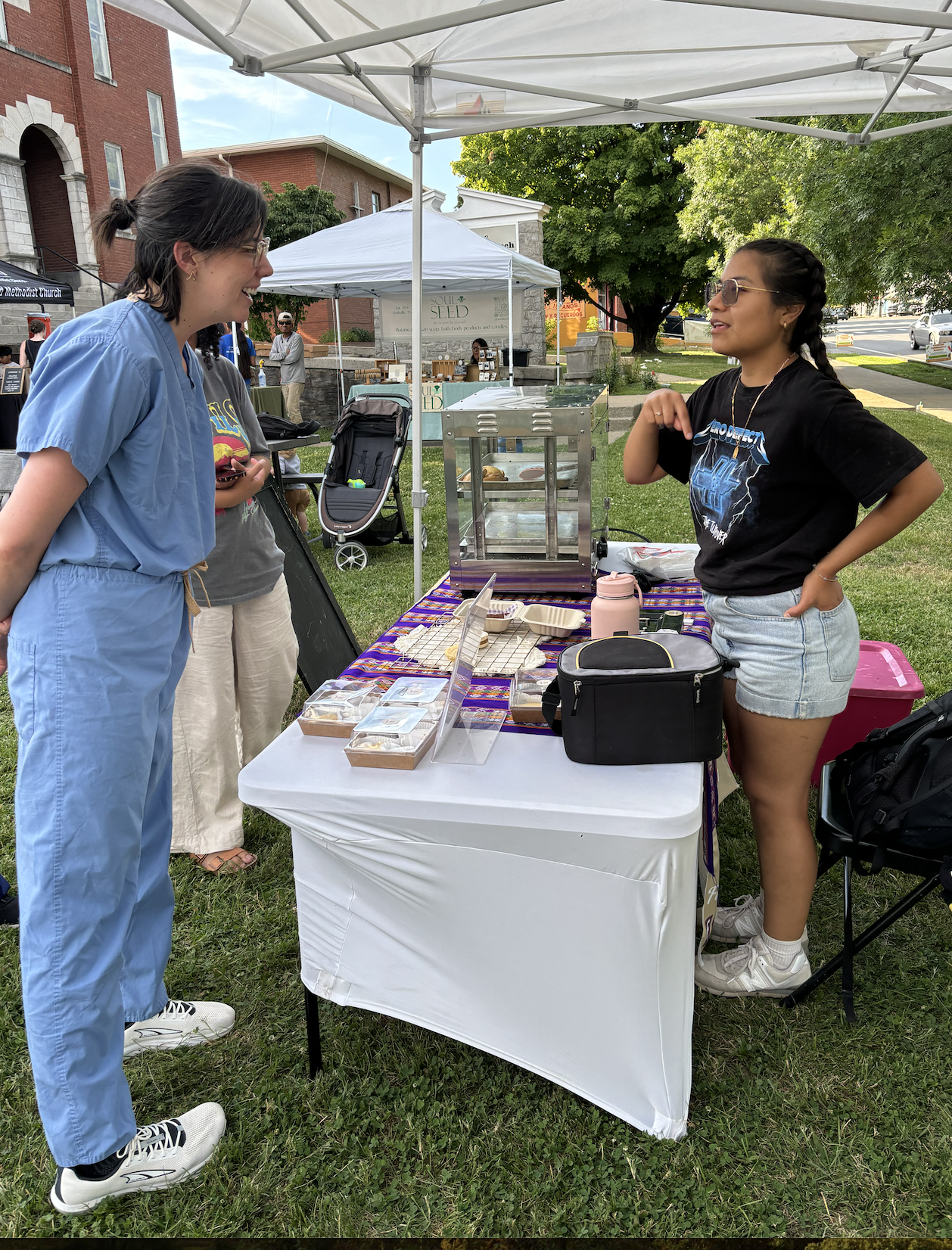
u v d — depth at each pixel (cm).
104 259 152
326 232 969
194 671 257
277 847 287
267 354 1758
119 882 153
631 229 2516
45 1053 152
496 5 194
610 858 152
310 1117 184
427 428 1070
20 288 823
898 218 1105
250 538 259
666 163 2416
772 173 1468
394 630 237
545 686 189
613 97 331
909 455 162
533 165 2541
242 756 291
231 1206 165
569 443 238
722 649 195
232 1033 209
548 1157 172
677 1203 163
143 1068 199
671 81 335
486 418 240
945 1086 186
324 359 1427
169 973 229
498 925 167
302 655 332
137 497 146
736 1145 173
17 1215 166
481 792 155
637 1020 166
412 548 675
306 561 353
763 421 176
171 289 146
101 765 145
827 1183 166
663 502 792
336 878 176
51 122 1583
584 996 167
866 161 1074
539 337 1530
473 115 347
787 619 180
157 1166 168
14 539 135
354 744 168
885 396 1620
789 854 196
